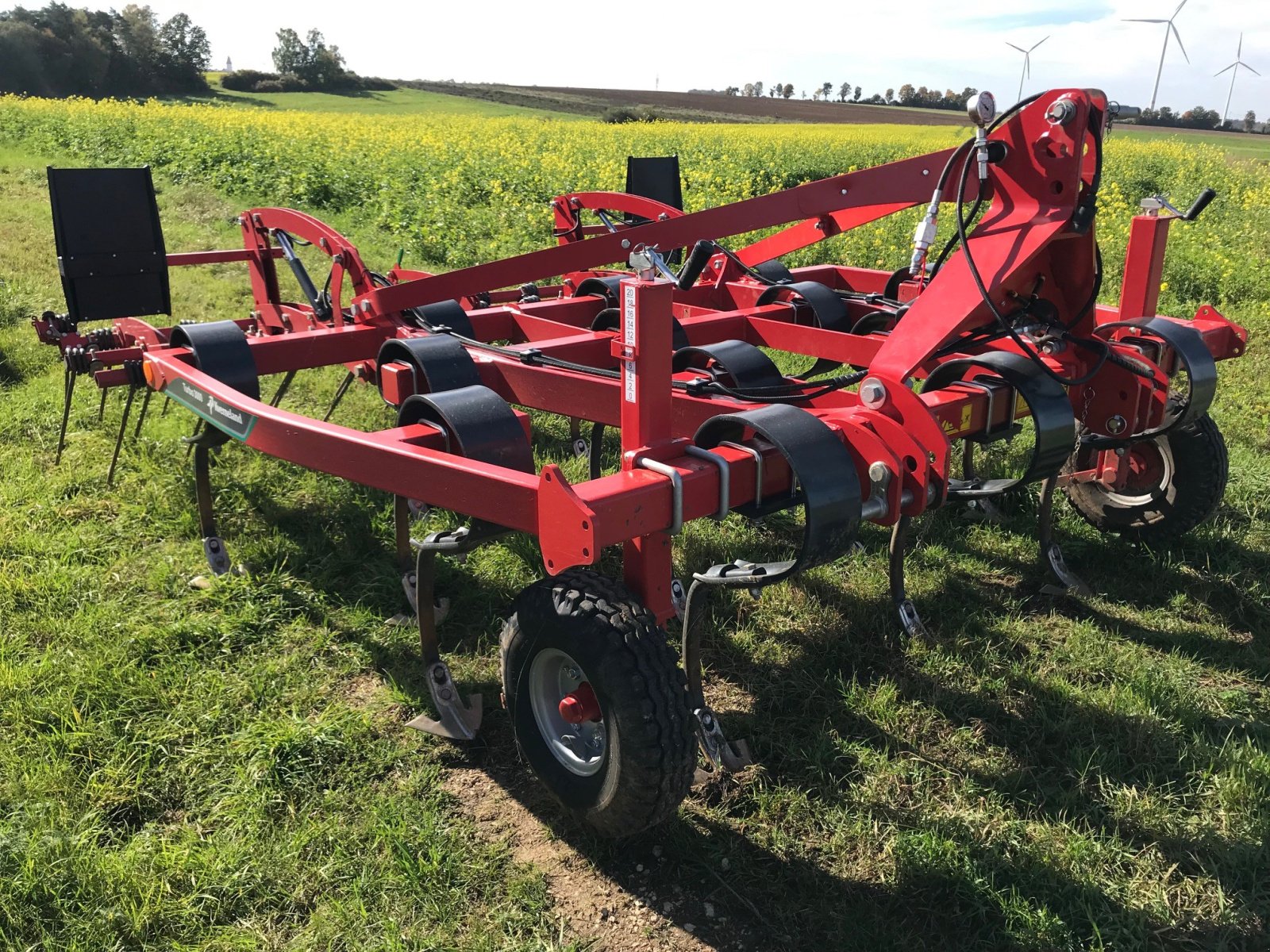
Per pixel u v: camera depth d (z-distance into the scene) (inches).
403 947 90.0
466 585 160.6
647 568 103.6
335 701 130.7
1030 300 140.7
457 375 147.1
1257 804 109.1
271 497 192.7
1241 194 796.0
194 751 117.7
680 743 94.0
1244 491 194.7
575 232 268.4
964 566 170.7
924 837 103.2
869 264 432.8
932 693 132.6
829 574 165.3
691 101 2822.3
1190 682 134.7
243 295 355.9
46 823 104.3
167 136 812.6
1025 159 122.6
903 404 115.1
